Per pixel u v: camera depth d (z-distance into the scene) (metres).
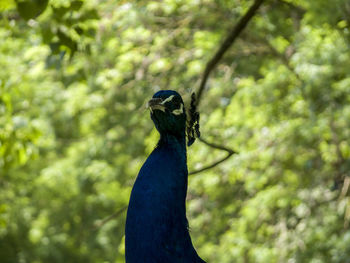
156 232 3.67
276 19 13.97
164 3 11.86
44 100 14.03
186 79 14.17
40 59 11.70
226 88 13.72
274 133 12.83
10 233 18.70
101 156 16.03
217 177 12.82
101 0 11.57
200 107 13.90
